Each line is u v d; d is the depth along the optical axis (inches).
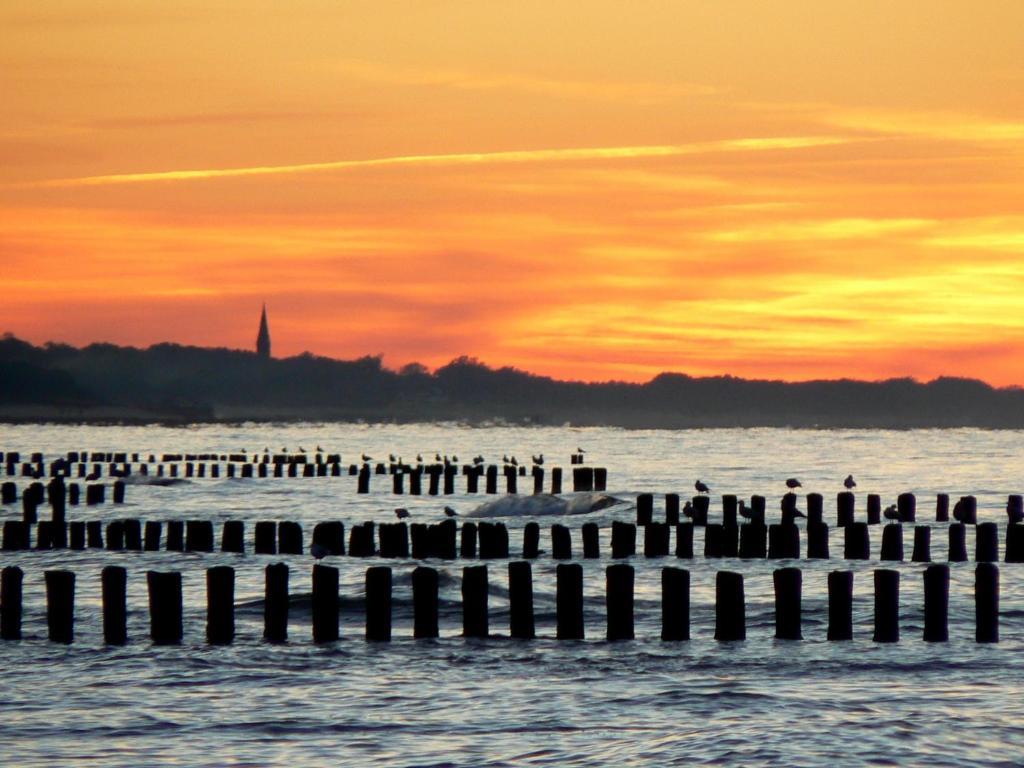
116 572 3698.3
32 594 4638.3
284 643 3718.0
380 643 3708.2
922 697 3125.0
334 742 2785.4
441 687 3257.9
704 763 2568.9
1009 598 4564.5
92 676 3368.6
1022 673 3395.7
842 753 2615.7
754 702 3080.7
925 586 3742.6
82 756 2687.0
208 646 3678.6
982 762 2566.4
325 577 3718.0
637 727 2866.6
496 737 2802.7
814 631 4045.3
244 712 3031.5
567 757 2635.3
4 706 3083.2
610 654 3595.0
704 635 3887.8
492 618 4215.1
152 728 2903.5
